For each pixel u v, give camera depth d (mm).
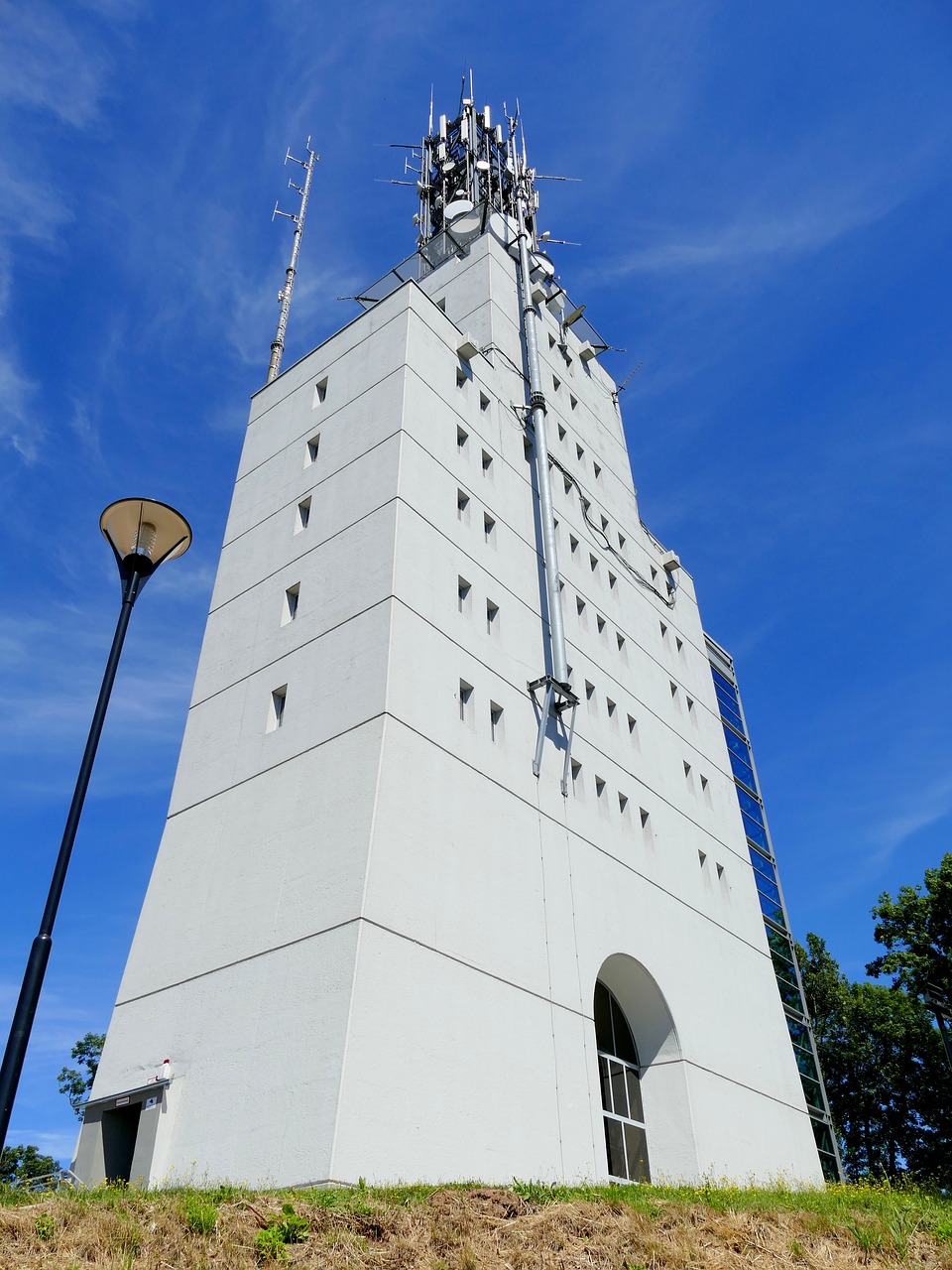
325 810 21172
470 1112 18953
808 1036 37250
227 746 25109
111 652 12742
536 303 40219
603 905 26281
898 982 38281
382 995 18344
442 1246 12648
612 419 43500
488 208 43375
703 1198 16875
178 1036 20469
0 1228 11391
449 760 22938
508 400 34312
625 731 32250
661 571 41875
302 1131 16844
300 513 28891
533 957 22609
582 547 35125
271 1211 13047
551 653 29016
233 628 27875
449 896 21016
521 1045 20984
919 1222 15766
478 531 28734
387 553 24594
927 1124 44156
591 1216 14258
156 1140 18828
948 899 36844
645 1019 27875
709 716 40219
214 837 23422
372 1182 16469
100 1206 12750
